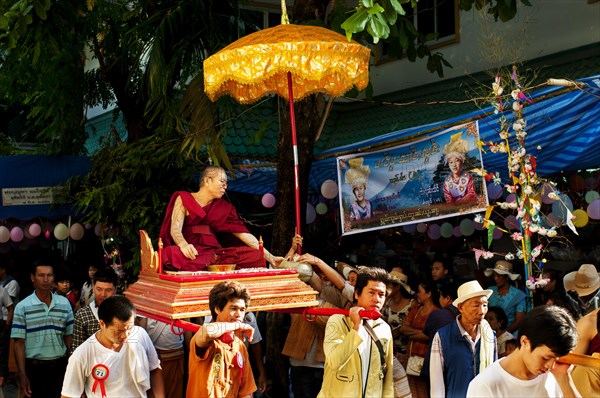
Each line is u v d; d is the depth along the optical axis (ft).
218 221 22.34
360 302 17.51
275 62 20.30
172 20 32.76
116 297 18.24
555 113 25.95
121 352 18.53
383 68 44.78
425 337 24.54
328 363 16.88
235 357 17.02
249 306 18.12
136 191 34.37
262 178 38.75
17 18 28.35
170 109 33.42
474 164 26.05
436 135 27.40
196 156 32.71
